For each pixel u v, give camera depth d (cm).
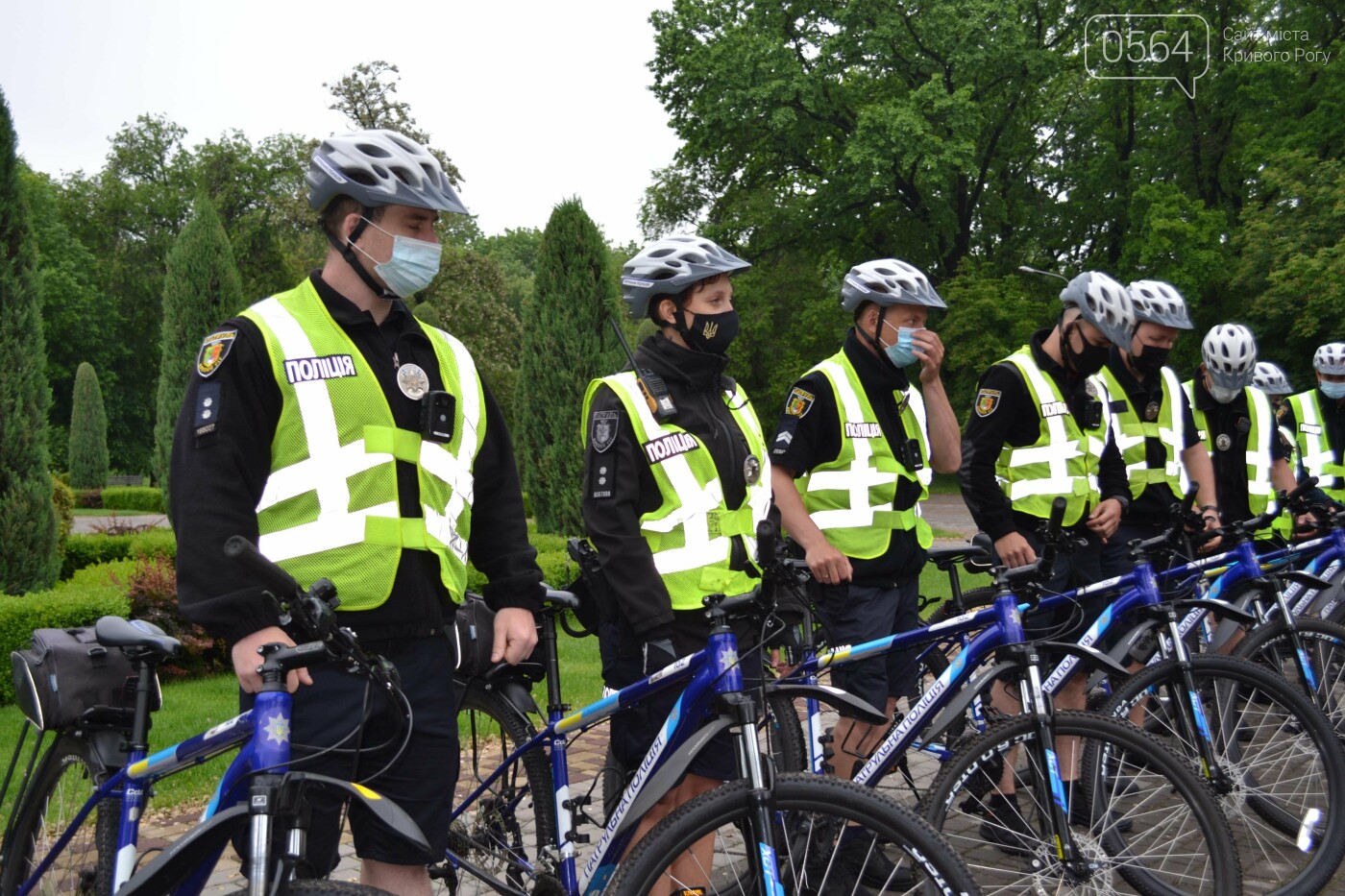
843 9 2783
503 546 264
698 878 243
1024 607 394
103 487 3703
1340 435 675
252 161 4569
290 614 194
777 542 264
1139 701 360
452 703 245
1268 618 432
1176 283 2528
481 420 261
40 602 705
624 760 302
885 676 361
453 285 2942
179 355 1333
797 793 233
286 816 192
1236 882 297
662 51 2961
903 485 379
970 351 2847
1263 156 2528
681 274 301
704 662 267
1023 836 306
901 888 243
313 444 227
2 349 810
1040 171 3108
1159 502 476
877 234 3183
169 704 660
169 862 190
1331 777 348
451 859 315
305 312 235
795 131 2894
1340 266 2209
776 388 3259
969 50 2697
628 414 299
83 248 4684
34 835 296
